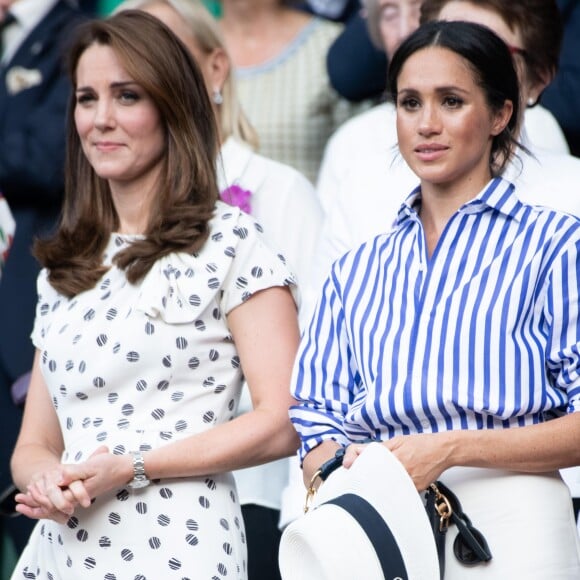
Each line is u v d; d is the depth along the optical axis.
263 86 23.72
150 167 16.03
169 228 15.59
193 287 15.27
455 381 13.85
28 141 22.36
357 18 23.19
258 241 15.66
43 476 14.75
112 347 15.23
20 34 23.73
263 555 18.36
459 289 14.12
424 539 13.10
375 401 14.09
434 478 13.48
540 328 14.11
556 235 14.12
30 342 21.36
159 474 14.85
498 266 14.11
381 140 19.59
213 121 16.33
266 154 23.47
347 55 22.98
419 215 14.88
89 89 15.95
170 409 15.22
